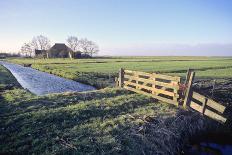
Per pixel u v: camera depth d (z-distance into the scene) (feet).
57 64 221.25
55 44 447.83
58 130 35.24
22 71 164.55
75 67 179.11
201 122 44.65
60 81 106.42
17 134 34.04
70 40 577.84
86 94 57.00
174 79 49.39
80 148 30.48
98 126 37.27
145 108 47.73
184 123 42.37
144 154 31.55
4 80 96.99
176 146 37.09
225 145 40.75
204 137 43.04
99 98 54.49
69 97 53.83
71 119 39.75
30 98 53.42
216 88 72.02
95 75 118.73
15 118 39.32
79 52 434.30
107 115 42.45
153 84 55.21
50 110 43.24
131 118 40.86
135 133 35.17
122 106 48.11
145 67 175.32
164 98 51.52
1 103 49.88
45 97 53.52
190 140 41.04
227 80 96.12
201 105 44.80
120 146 31.55
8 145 31.17
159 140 35.14
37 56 485.97
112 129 35.94
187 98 46.39
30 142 31.94
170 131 38.19
